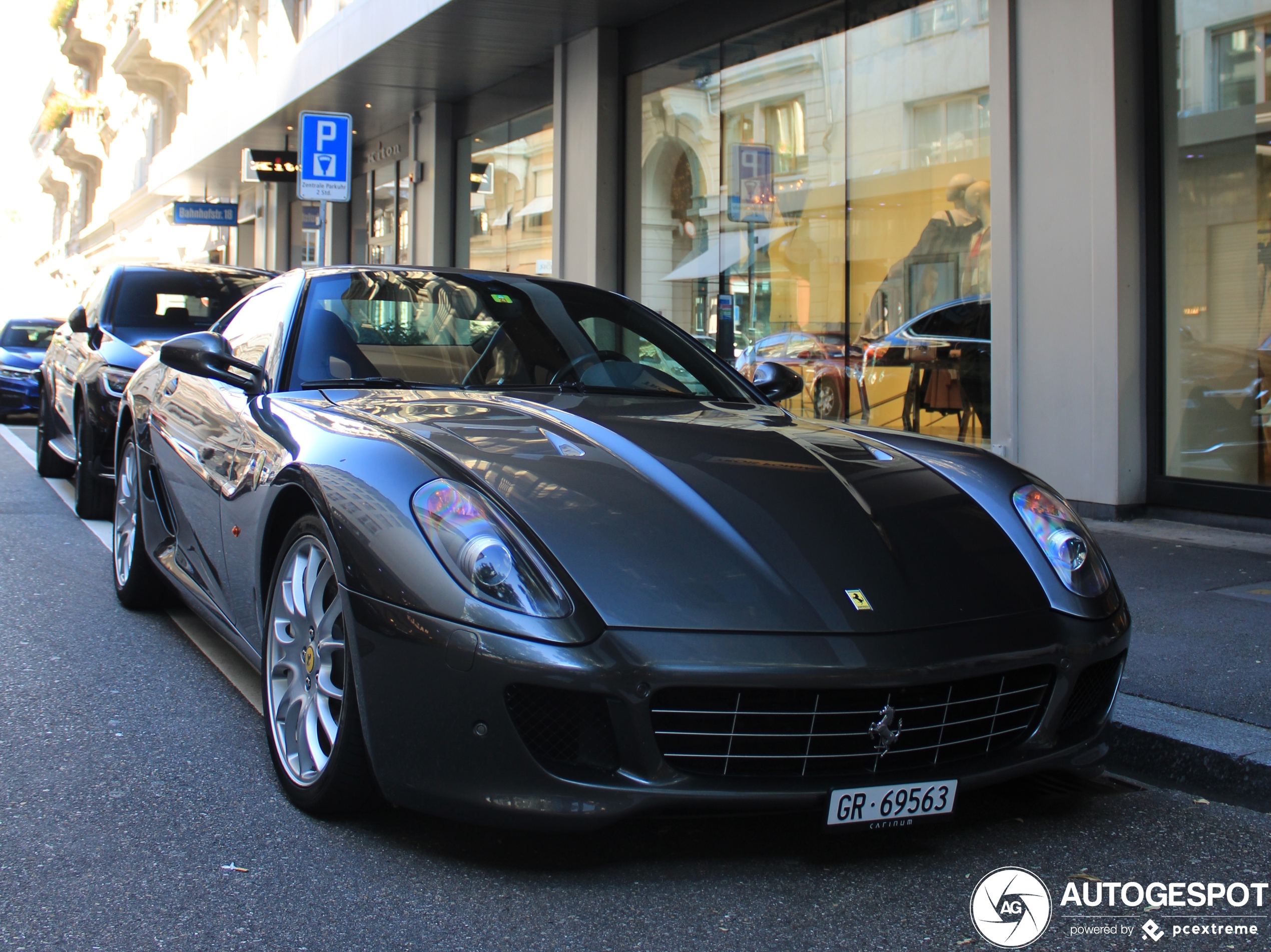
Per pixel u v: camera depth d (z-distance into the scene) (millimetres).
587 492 2561
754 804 2277
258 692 3688
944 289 8195
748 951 2111
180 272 7883
